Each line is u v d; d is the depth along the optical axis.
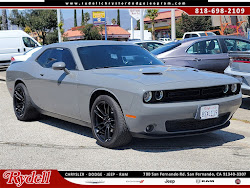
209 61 8.51
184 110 4.02
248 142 4.64
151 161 3.94
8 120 6.25
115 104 4.19
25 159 4.11
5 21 28.91
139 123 3.99
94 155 4.17
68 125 5.74
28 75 5.77
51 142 4.77
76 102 4.80
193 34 20.94
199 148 4.40
